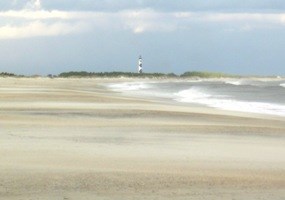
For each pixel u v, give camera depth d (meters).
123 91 111.38
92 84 167.25
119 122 41.16
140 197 16.12
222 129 36.34
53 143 28.44
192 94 100.56
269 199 16.06
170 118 45.06
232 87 150.25
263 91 119.88
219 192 16.84
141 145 28.33
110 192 16.67
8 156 23.67
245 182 18.42
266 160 23.70
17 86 123.56
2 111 49.72
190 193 16.67
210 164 22.38
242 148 27.64
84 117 45.22
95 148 26.84
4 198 15.80
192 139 31.20
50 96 75.94
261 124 40.50
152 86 155.50
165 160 23.30
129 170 20.47
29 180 18.22
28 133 32.97
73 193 16.50
